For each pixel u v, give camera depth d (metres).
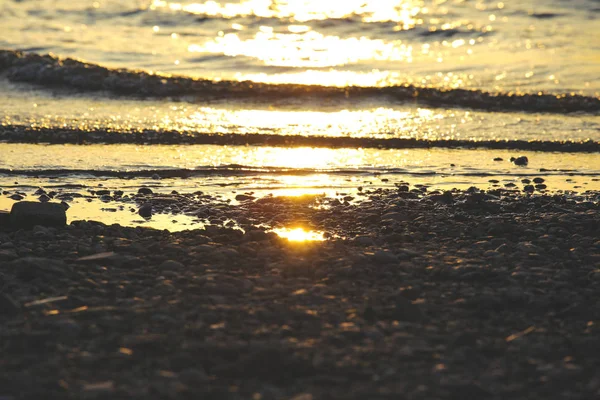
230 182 18.16
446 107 25.75
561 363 8.96
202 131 22.30
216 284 11.09
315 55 32.75
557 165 20.03
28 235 13.49
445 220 14.91
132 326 9.73
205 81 27.52
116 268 11.86
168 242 13.12
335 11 39.94
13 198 16.36
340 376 8.56
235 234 13.76
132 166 19.08
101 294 10.80
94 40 34.16
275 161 19.92
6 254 12.23
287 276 11.72
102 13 38.72
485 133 22.80
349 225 14.84
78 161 19.33
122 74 27.73
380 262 12.19
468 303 10.66
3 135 21.19
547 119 24.42
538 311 10.54
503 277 11.57
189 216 15.54
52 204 14.34
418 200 16.70
